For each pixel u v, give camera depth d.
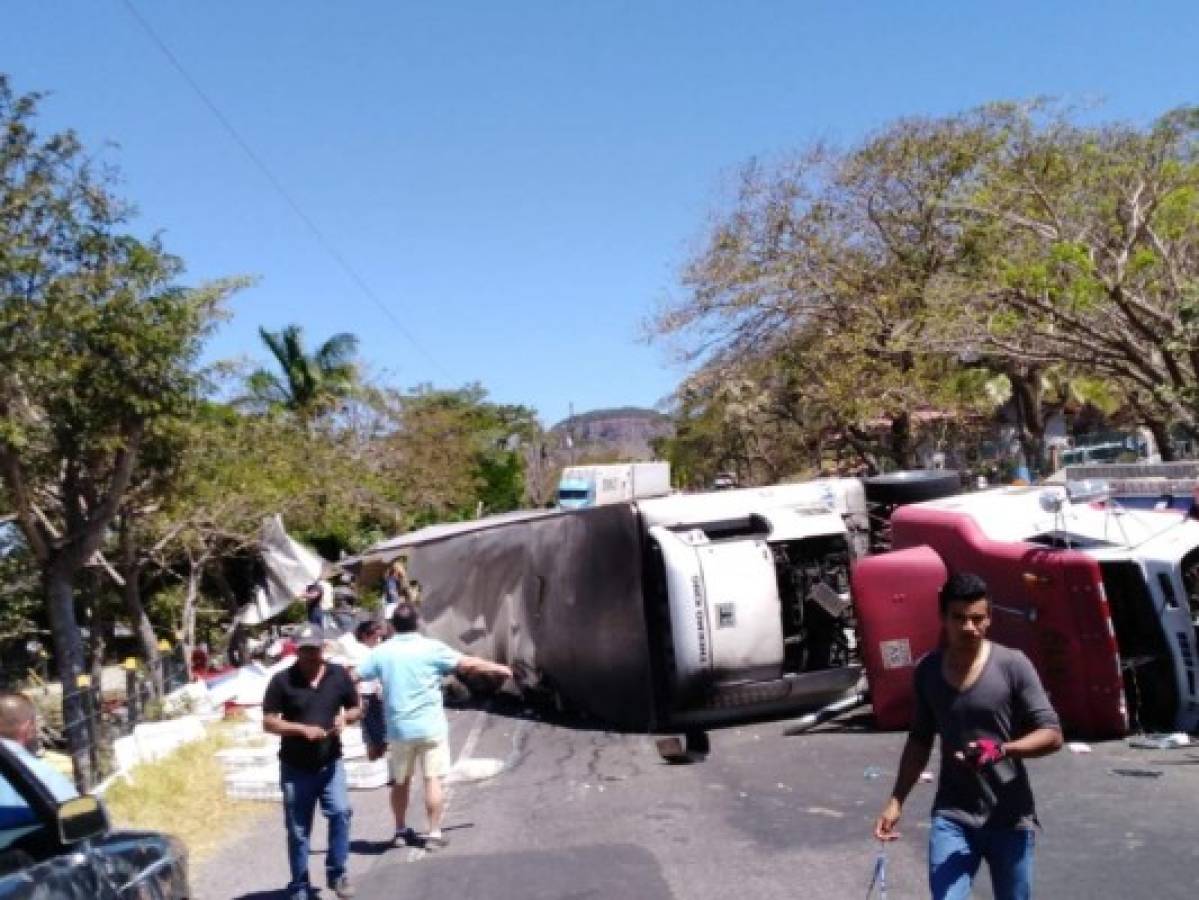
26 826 4.34
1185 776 8.70
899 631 11.31
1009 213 17.59
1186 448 22.81
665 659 12.57
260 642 28.02
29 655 25.78
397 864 8.45
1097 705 10.00
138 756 12.38
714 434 40.94
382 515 36.94
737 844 8.13
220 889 8.20
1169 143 18.47
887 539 13.89
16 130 14.03
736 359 28.55
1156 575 10.16
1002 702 4.64
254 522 25.39
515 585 15.47
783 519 12.70
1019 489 12.37
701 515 12.87
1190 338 14.62
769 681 12.16
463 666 9.00
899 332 21.34
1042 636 10.26
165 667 16.92
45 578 15.76
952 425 34.00
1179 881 6.57
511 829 9.20
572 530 13.91
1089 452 28.34
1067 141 20.41
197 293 15.42
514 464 60.06
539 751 12.49
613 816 9.30
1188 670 10.02
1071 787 8.70
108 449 14.81
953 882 4.59
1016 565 10.41
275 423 30.00
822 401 28.22
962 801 4.70
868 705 12.69
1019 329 17.14
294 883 7.59
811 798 9.20
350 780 11.20
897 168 25.67
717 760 11.07
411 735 8.79
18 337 13.65
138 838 4.64
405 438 43.72
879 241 27.00
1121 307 15.32
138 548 24.08
